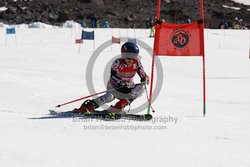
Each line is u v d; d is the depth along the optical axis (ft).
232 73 88.63
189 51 37.63
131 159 21.76
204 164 22.02
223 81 75.15
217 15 319.88
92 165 20.21
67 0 329.72
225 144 27.37
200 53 37.70
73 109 37.32
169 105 45.14
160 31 37.17
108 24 248.32
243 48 155.74
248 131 32.71
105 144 24.67
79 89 52.95
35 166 19.30
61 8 304.30
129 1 342.64
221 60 114.73
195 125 33.78
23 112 34.96
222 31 237.04
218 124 35.19
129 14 302.45
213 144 27.12
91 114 34.19
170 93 56.70
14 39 162.30
